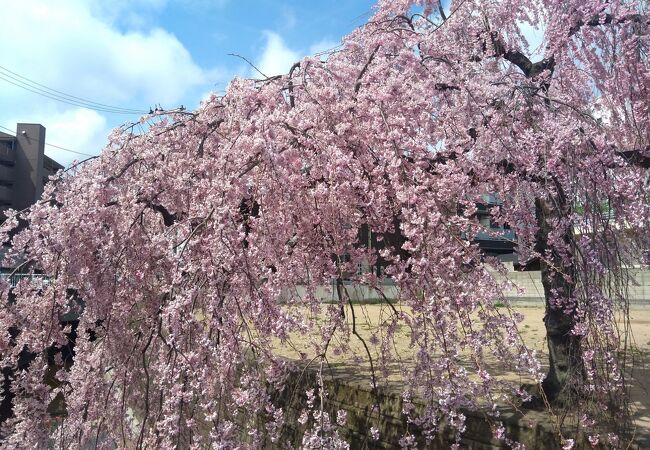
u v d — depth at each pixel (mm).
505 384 3969
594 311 3654
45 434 4430
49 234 4410
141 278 4559
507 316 3734
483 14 6000
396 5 6855
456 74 4859
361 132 4129
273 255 3859
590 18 5191
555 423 3645
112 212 4621
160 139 5133
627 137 5500
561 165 3961
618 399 3631
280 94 4531
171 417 3514
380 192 3820
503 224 4316
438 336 3600
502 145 4277
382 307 4430
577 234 3836
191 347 3869
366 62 4898
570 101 4887
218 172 4133
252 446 3578
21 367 5141
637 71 5027
